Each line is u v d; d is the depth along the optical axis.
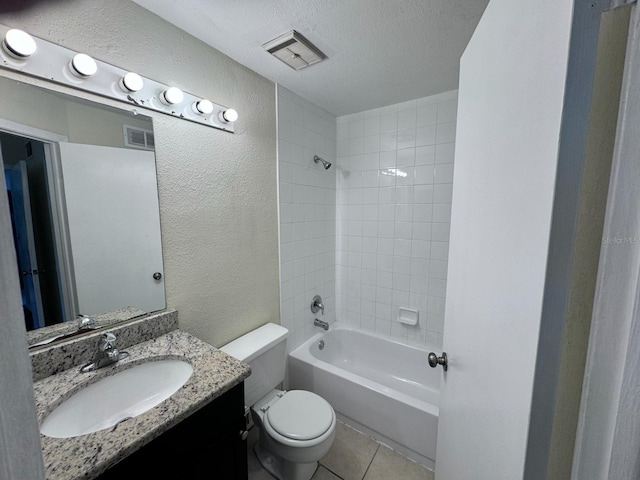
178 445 0.83
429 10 1.13
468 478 0.73
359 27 1.24
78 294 1.01
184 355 1.07
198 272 1.38
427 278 2.19
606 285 0.34
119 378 0.99
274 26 1.22
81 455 0.64
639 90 0.31
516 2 0.53
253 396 1.51
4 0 0.79
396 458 1.61
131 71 1.07
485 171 0.67
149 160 1.16
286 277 1.97
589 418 0.37
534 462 0.44
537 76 0.44
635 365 0.32
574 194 0.38
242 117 1.55
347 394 1.80
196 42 1.29
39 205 0.90
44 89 0.88
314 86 1.82
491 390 0.59
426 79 1.74
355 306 2.54
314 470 1.50
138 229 1.15
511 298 0.51
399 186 2.21
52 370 0.92
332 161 2.41
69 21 0.91
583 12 0.35
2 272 0.27
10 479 0.28
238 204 1.56
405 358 2.27
